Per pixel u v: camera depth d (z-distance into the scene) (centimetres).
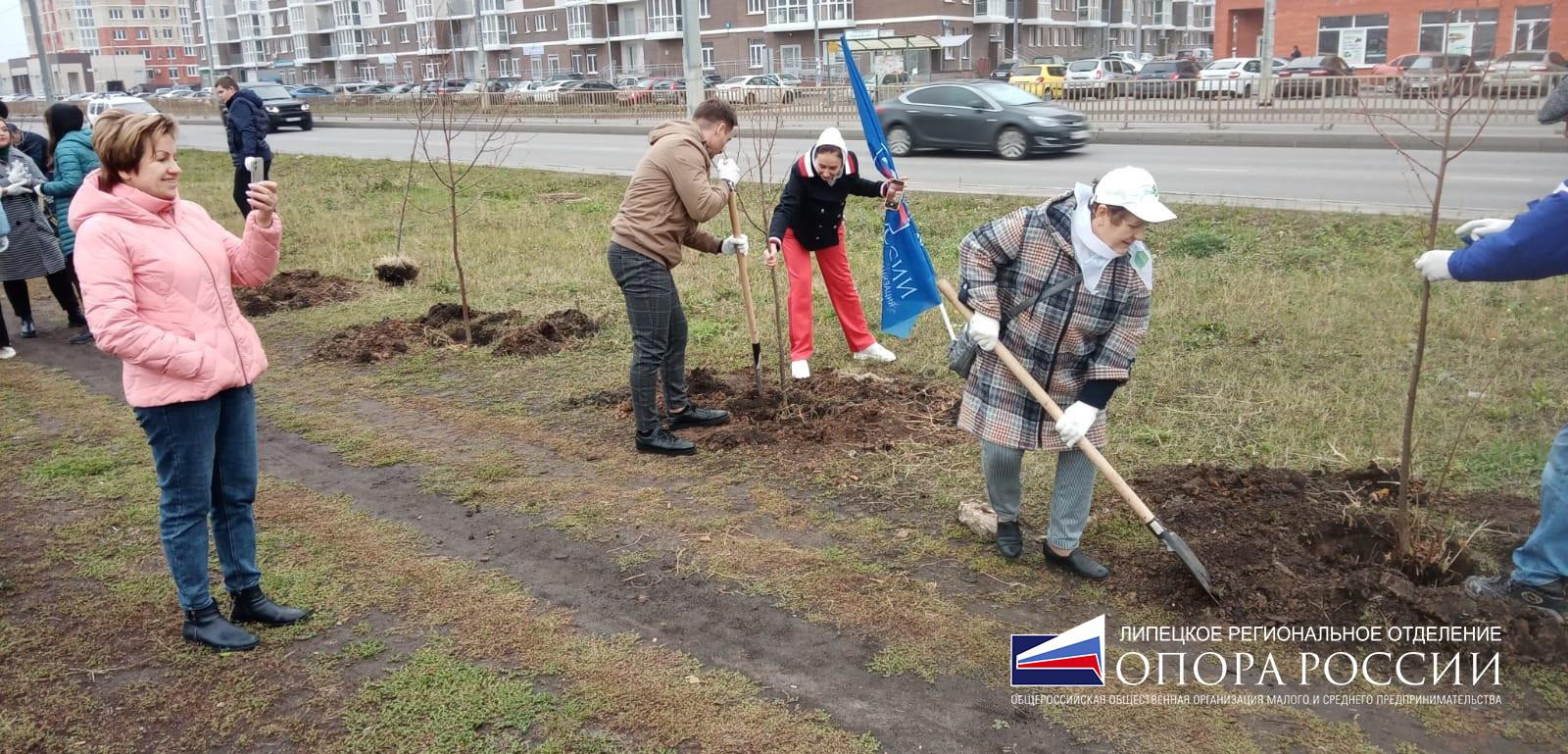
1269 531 404
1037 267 355
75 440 568
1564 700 315
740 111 2527
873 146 571
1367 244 943
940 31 5372
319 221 1352
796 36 5812
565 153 2252
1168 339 687
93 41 11931
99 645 359
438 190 1653
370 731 308
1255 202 1186
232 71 9938
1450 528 413
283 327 818
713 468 508
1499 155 1603
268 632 364
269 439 567
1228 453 500
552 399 624
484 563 413
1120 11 7275
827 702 320
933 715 314
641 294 509
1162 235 1025
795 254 633
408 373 688
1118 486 364
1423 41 3372
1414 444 495
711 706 317
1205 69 3509
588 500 471
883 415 568
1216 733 304
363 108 4156
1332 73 2814
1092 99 2262
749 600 380
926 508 455
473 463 522
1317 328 688
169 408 326
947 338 717
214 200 1608
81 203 312
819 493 474
